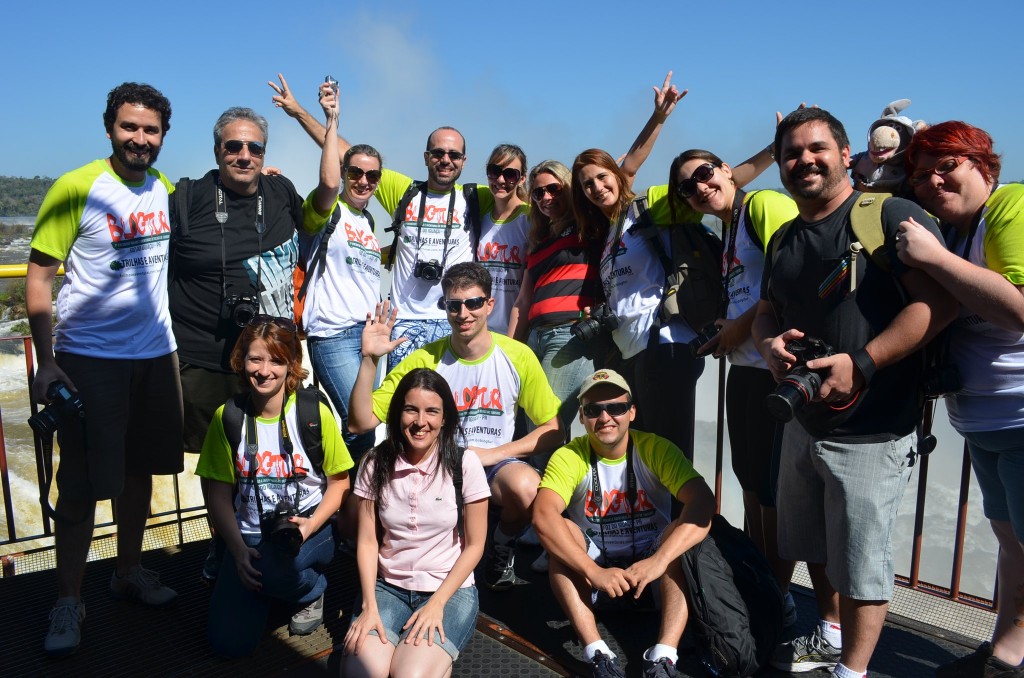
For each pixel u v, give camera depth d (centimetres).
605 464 271
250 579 253
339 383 341
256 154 294
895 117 275
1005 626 224
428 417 241
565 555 245
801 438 225
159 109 259
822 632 239
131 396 277
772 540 273
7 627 269
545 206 343
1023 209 191
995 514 226
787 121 211
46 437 252
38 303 249
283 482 270
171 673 243
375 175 347
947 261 183
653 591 271
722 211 291
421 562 248
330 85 321
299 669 247
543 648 255
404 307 381
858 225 203
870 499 207
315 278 336
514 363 301
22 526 656
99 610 282
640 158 357
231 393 306
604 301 338
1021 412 205
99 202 258
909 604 290
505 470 279
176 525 400
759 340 234
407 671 218
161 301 279
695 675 238
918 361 212
